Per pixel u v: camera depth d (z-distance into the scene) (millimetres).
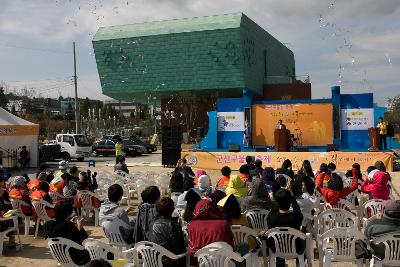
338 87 22719
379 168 8938
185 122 49125
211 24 42812
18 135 24562
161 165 24469
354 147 22500
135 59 46000
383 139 21000
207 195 7848
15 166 24703
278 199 5680
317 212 9297
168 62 45000
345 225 6980
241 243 5449
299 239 5578
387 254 5211
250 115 24078
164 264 5090
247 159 12398
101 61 47094
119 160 15117
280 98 49062
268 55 53031
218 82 43656
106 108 92500
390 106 57562
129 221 6637
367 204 7816
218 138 24719
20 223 9883
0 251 7805
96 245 5523
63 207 5777
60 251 5648
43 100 96062
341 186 8141
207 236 4992
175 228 5223
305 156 19875
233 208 5879
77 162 30000
